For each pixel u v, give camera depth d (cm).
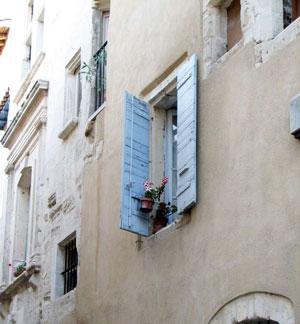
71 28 1606
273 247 796
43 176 1644
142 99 1144
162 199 1076
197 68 998
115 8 1313
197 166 959
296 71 812
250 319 819
